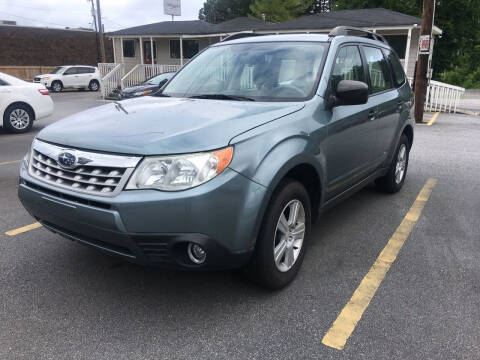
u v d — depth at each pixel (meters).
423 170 6.88
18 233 4.21
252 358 2.48
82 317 2.86
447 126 12.05
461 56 32.91
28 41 36.72
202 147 2.55
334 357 2.49
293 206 3.16
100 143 2.66
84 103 19.75
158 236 2.50
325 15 23.09
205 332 2.71
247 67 3.89
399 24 18.61
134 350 2.54
